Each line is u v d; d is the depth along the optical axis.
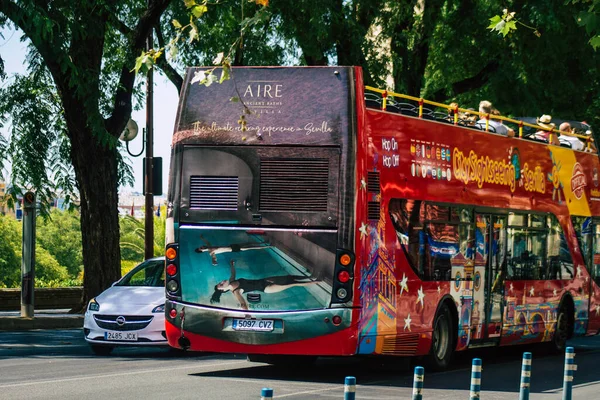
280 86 14.56
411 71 31.77
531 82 32.22
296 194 14.38
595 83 34.78
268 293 14.36
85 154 28.34
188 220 14.68
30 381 14.38
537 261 20.02
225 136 14.62
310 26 27.73
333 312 14.17
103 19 27.08
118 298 18.80
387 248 14.88
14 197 29.58
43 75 27.97
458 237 16.98
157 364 17.14
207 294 14.57
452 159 16.86
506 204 18.73
